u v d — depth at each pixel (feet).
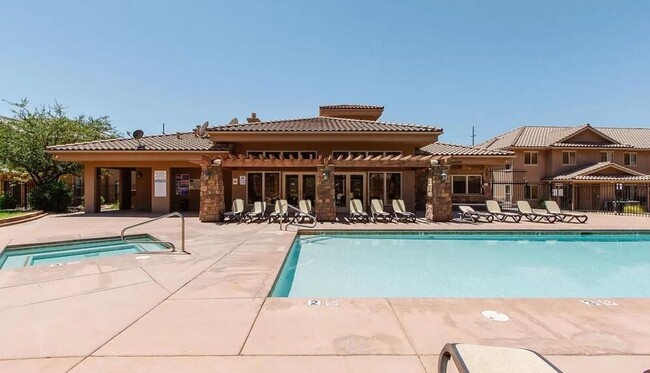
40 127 66.54
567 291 20.72
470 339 11.24
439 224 43.80
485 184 69.51
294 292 20.27
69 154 55.77
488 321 12.75
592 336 11.51
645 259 29.66
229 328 12.03
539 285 21.93
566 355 10.23
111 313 13.35
